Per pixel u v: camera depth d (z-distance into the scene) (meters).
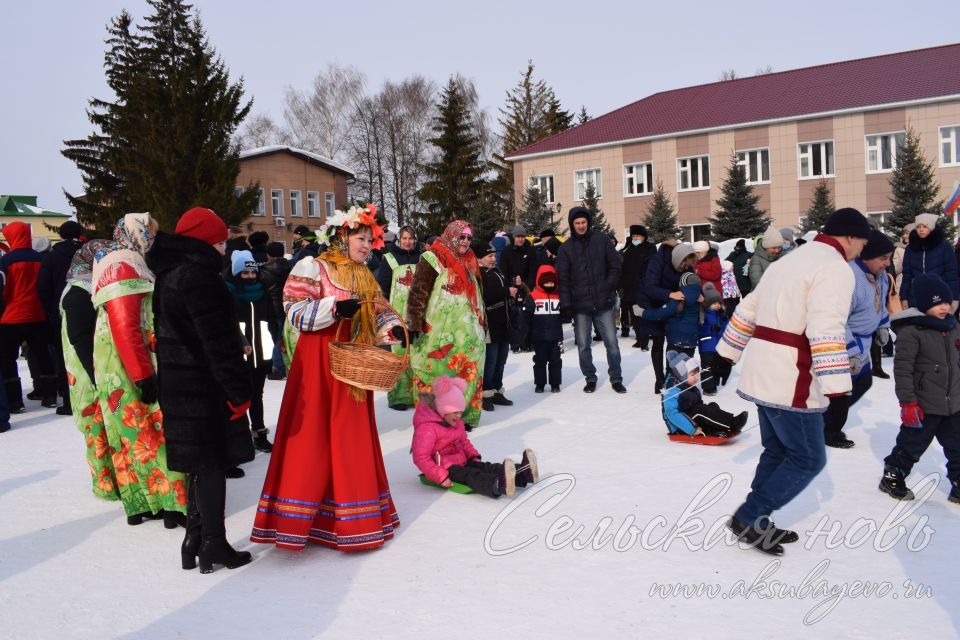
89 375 5.14
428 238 11.91
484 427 7.57
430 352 7.34
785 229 12.88
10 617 3.72
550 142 38.44
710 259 10.12
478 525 4.85
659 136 34.25
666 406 6.89
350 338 4.68
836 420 6.48
